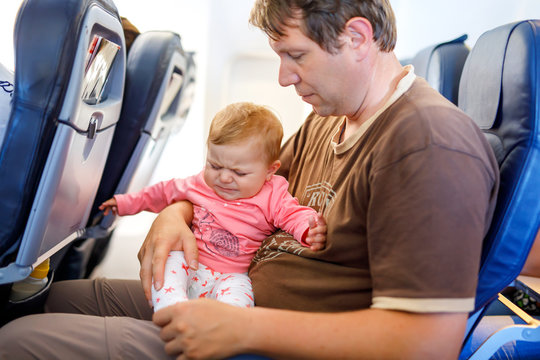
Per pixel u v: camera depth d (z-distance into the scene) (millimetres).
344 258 838
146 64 1483
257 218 1118
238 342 698
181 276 959
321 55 807
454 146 697
